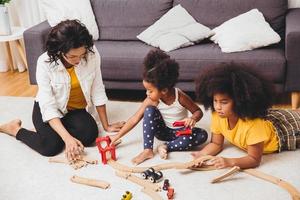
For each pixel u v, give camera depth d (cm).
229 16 276
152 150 196
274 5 269
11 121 230
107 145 196
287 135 188
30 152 206
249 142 176
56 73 196
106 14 296
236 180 171
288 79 236
